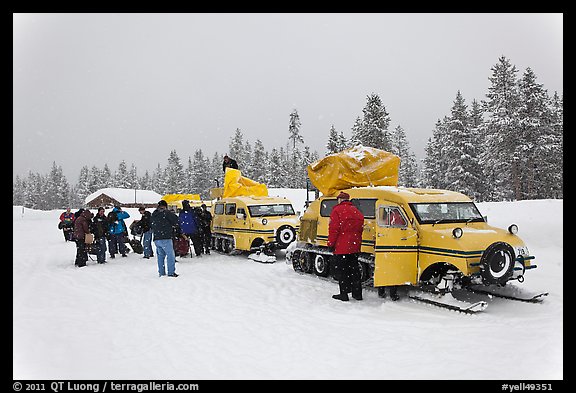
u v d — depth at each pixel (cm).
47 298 898
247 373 520
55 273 1224
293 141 7775
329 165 1138
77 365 542
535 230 1545
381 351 590
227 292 966
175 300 893
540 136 4134
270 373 520
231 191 1789
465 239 801
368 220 984
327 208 1134
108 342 628
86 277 1155
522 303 823
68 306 836
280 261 1436
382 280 838
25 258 1555
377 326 706
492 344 605
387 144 5119
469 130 4822
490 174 4653
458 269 801
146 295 938
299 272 1217
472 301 864
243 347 609
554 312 752
